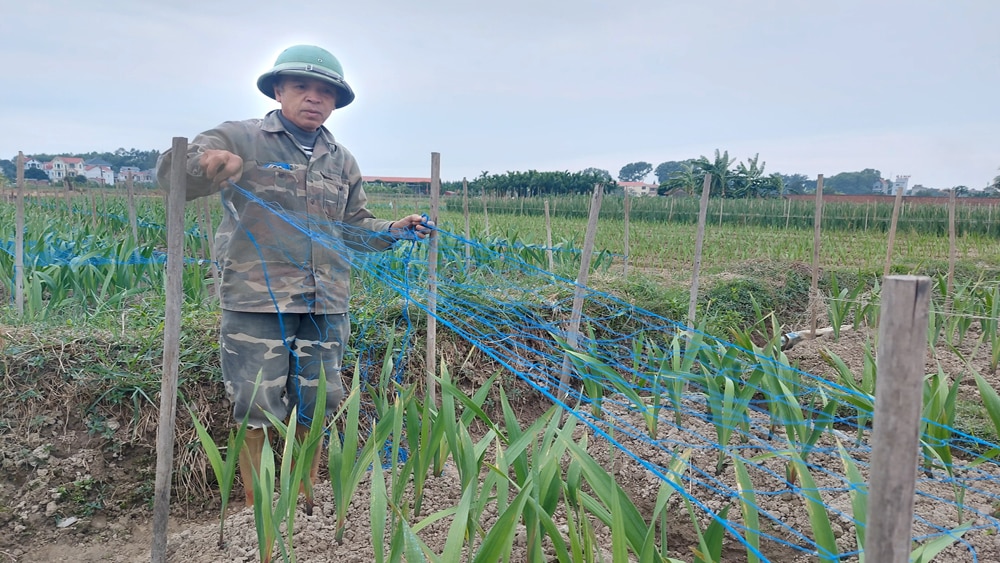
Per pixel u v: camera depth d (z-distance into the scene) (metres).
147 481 3.45
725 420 3.20
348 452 2.54
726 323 6.33
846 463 2.13
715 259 12.09
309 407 3.09
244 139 2.78
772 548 2.94
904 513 1.23
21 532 3.11
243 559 2.62
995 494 3.20
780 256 12.12
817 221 5.74
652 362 4.11
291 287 2.87
